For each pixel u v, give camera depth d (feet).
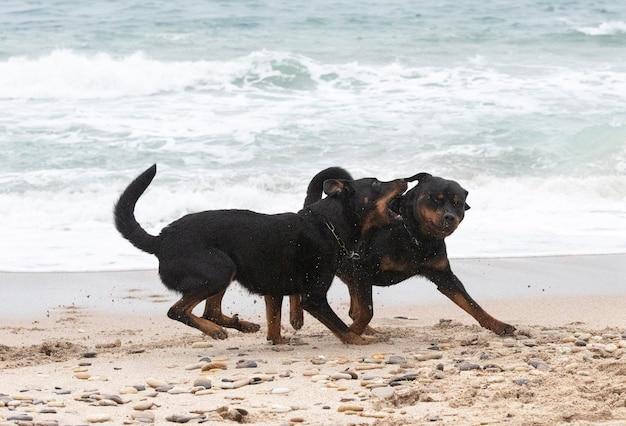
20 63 71.92
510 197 50.16
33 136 58.08
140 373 23.81
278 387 22.07
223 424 18.95
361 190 27.35
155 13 96.27
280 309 27.63
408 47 83.56
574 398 20.07
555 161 55.57
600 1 107.65
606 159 55.83
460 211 26.81
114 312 32.68
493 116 63.21
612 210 48.67
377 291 35.68
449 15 98.53
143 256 40.55
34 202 47.55
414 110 64.85
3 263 38.81
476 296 34.63
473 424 18.43
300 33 88.89
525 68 76.79
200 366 24.20
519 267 38.65
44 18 92.94
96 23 91.30
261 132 59.31
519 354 24.50
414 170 53.62
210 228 26.21
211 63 73.36
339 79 72.69
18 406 20.30
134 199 26.73
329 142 57.72
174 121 61.93
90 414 19.66
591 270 38.19
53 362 25.50
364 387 21.95
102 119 62.28
